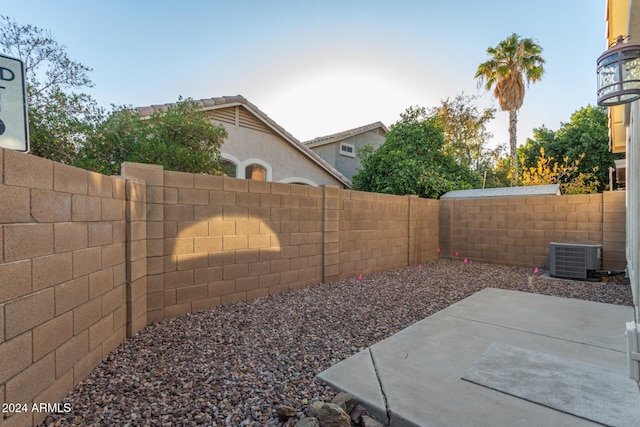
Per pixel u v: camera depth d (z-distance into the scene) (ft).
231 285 15.90
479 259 30.83
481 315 14.65
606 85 7.13
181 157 20.39
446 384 8.66
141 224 12.33
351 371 9.41
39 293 6.66
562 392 8.21
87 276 8.70
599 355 10.43
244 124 32.22
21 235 6.13
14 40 18.71
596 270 22.94
